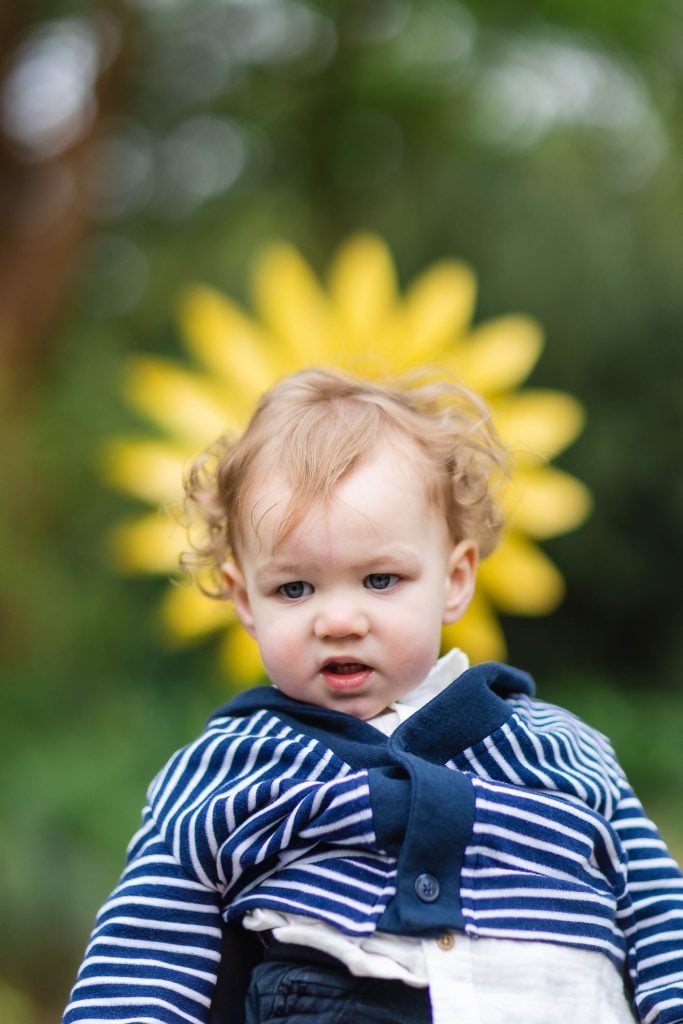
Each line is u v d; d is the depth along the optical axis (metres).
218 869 2.10
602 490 6.16
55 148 6.00
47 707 5.32
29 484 5.57
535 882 2.03
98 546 5.73
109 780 4.85
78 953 4.54
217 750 2.22
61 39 6.14
